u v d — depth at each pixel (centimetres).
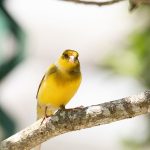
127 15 1459
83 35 2386
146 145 1410
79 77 997
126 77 1398
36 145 914
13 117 901
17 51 876
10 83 2108
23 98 2147
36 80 2205
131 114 888
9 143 902
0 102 893
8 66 869
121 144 1430
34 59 2266
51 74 988
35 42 2253
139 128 1417
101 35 2314
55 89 984
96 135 2225
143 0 896
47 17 2400
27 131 906
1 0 891
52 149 2183
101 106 895
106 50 1444
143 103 883
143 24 1405
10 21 886
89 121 897
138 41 1397
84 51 2289
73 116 900
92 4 897
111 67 1412
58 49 2362
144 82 1389
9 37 878
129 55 1398
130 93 1421
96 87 2131
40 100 1020
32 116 2141
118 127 1858
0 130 887
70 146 2200
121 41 1425
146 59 1385
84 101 2119
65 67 988
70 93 998
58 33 2391
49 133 906
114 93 2020
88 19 2411
